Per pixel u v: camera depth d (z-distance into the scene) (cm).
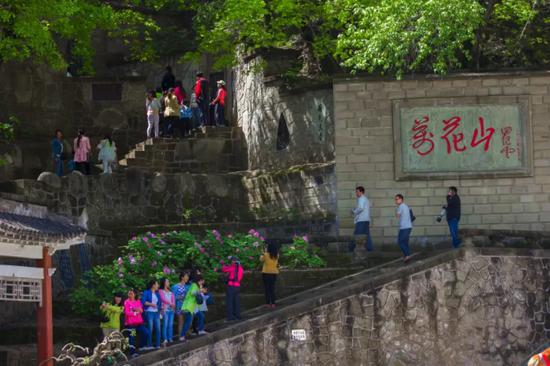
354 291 2648
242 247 2991
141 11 4156
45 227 2411
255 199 3625
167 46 4394
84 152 3678
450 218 3038
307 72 3722
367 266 3017
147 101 3981
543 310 2789
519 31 3653
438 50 3203
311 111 3594
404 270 2698
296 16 3478
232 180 3650
